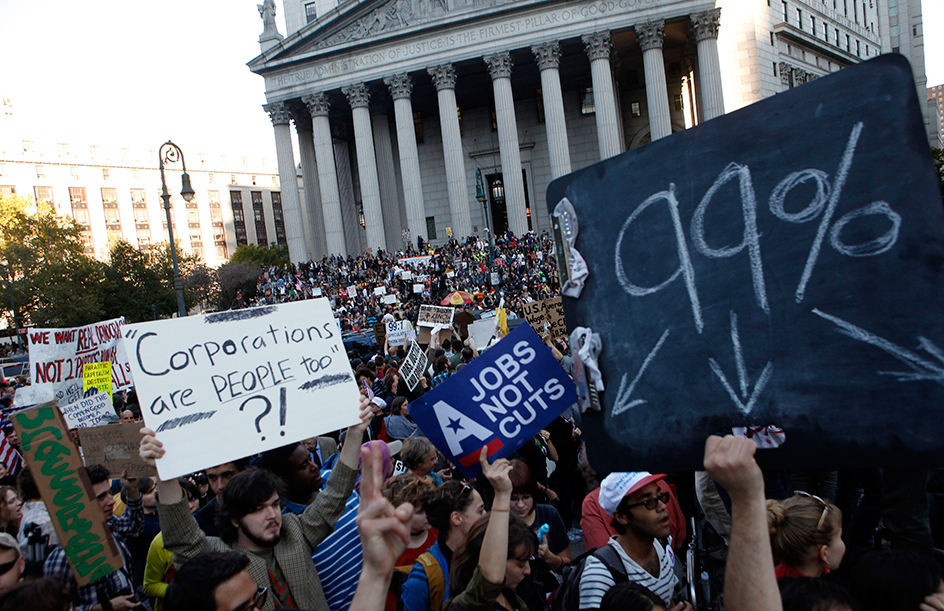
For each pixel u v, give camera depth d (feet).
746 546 6.82
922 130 6.94
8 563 13.38
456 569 12.71
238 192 452.76
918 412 6.98
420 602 14.28
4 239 208.23
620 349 8.86
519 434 12.85
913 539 11.75
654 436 8.58
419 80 195.21
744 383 7.93
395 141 221.05
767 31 209.36
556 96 173.68
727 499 16.14
